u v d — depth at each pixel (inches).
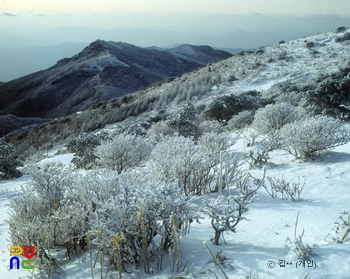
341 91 615.5
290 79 1784.0
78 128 2316.7
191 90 2149.4
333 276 105.3
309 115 599.5
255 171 312.7
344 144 349.4
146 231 144.8
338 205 205.5
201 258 135.3
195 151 271.6
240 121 761.6
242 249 140.3
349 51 2030.0
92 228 143.8
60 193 194.5
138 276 130.2
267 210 204.1
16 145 2454.5
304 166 307.7
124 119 2153.1
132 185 167.0
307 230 161.9
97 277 134.7
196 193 258.8
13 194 366.9
